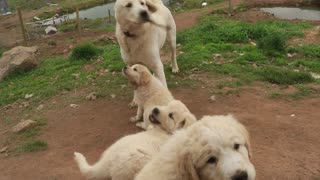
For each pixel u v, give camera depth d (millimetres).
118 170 881
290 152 1131
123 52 1451
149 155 857
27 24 4199
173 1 4820
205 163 563
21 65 2307
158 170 584
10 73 2297
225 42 2318
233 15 3539
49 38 3348
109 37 2818
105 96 1613
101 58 2168
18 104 1757
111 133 1337
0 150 1359
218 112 1393
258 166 1065
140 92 1266
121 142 924
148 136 943
